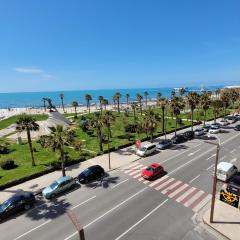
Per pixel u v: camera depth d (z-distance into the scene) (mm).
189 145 54094
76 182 35688
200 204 27922
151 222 24594
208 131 68188
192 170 38562
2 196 32375
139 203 28516
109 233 23125
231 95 110188
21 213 27812
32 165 43344
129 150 51375
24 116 42906
